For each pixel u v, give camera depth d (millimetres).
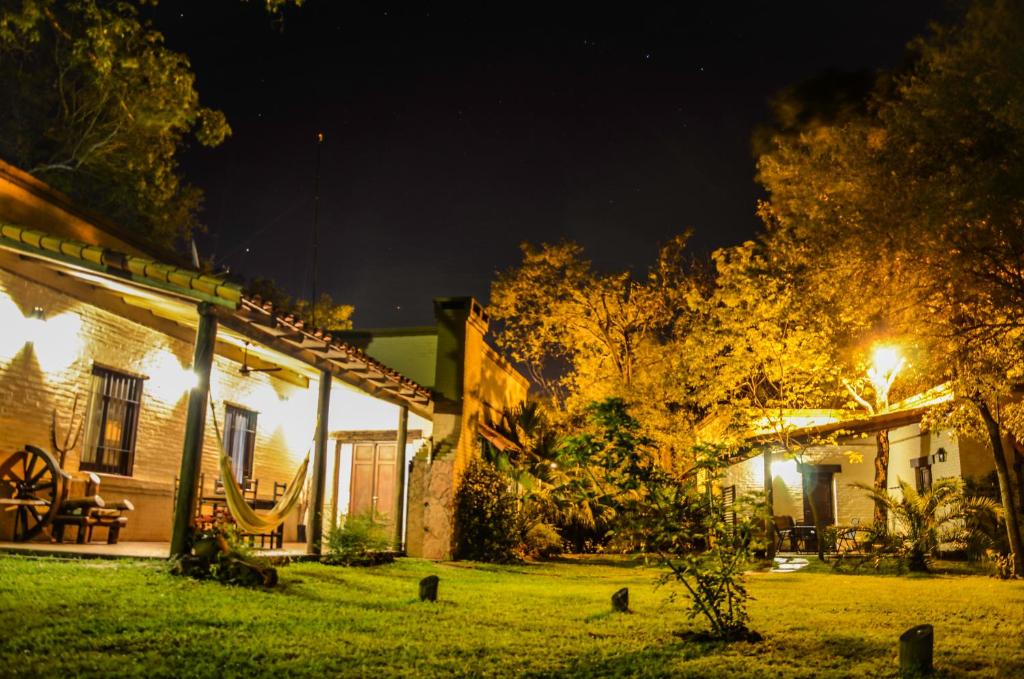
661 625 8359
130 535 12711
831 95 18000
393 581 11047
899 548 17266
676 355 24469
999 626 8672
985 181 12250
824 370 21641
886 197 14234
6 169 10656
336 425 18578
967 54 12984
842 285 15938
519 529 18516
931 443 21328
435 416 17266
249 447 16016
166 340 13664
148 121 19953
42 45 19656
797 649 7234
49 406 11203
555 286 35312
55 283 11242
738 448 17078
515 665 6387
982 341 15336
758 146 19078
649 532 7816
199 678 5379
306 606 8117
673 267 34000
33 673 5090
